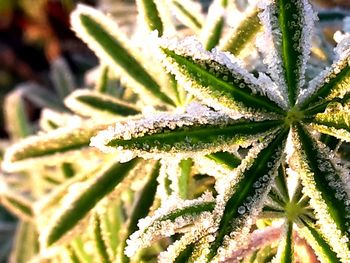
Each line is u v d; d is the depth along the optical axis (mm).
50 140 124
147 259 114
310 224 93
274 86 92
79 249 134
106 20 125
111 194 118
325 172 87
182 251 86
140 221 89
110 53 123
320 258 90
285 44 92
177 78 88
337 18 147
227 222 86
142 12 116
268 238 100
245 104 89
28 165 124
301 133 89
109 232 126
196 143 88
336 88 88
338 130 87
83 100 132
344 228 84
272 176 87
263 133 89
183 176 106
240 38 114
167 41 87
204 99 89
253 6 111
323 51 132
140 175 117
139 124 87
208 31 121
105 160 123
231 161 95
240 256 99
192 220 89
